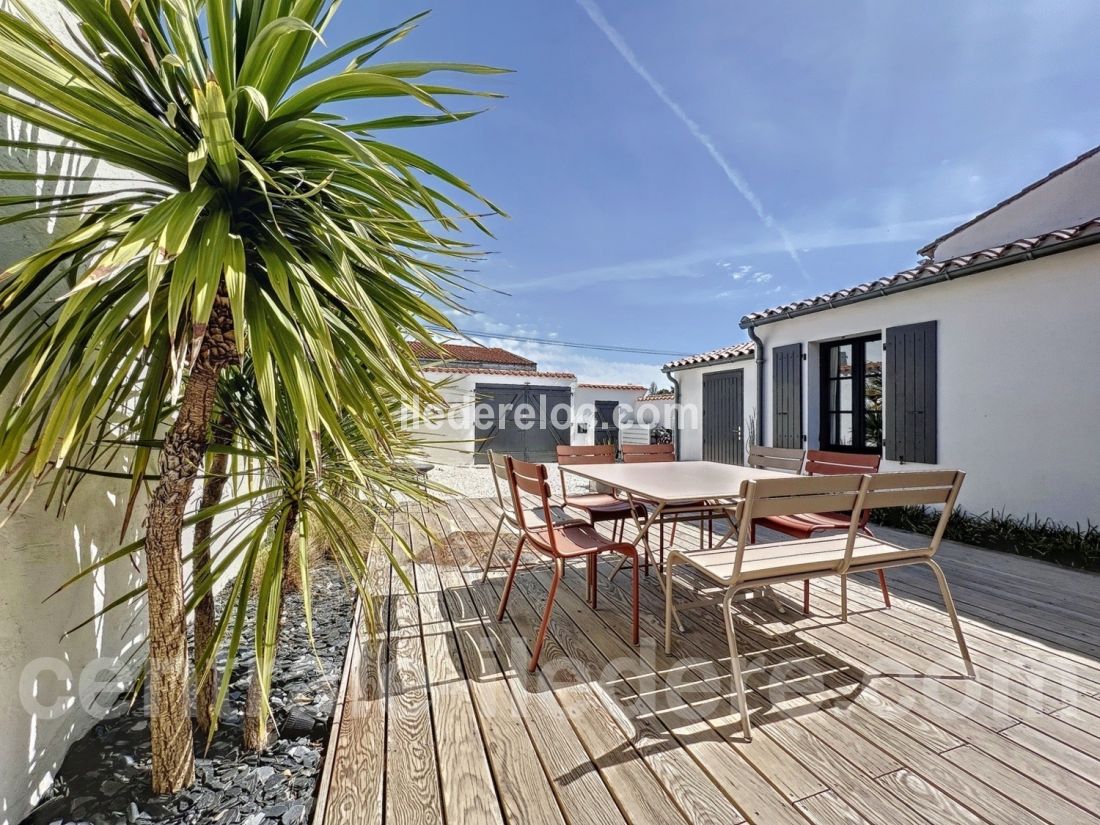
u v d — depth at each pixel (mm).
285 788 1433
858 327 5566
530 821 1320
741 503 1816
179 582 1332
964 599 2875
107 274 897
